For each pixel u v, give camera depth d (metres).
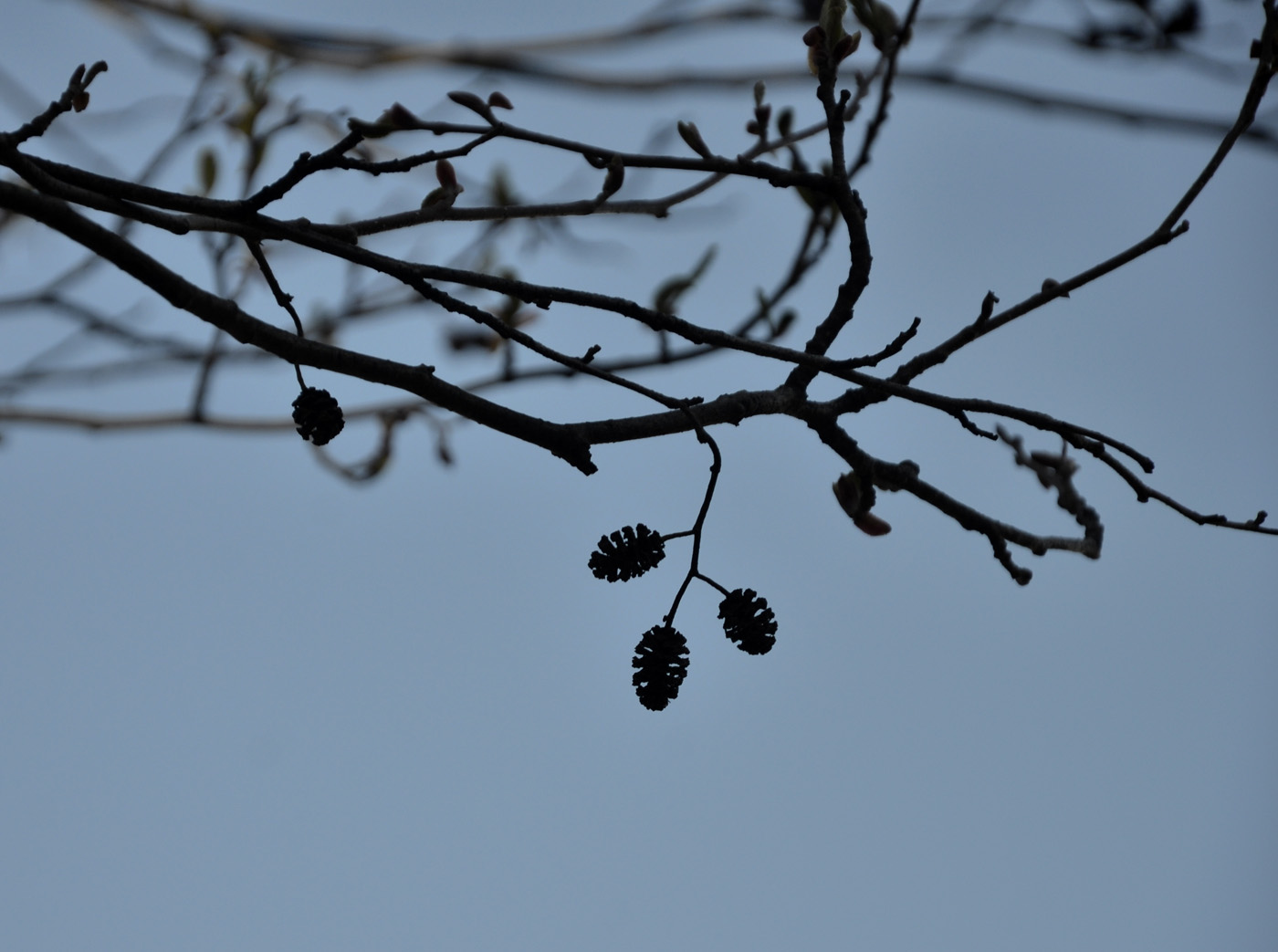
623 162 1.28
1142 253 1.31
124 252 1.22
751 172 1.28
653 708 1.27
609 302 1.26
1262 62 1.30
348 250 1.25
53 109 1.23
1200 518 1.31
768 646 1.27
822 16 1.29
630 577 1.27
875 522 1.32
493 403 1.26
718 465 1.27
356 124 1.25
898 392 1.28
